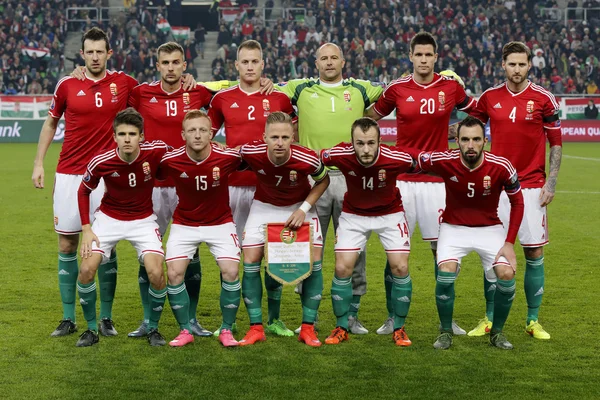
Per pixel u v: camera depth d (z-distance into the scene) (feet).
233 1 115.65
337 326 20.90
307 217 20.97
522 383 17.30
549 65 107.55
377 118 23.34
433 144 22.59
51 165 70.54
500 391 16.80
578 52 107.76
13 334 21.15
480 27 109.29
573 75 106.63
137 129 19.49
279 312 22.29
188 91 22.61
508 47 21.50
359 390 16.83
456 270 20.22
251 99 22.45
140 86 22.61
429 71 22.17
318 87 22.66
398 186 22.65
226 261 20.35
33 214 44.42
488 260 20.40
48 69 106.01
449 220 20.71
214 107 22.76
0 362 18.71
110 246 20.56
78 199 20.51
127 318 23.09
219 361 18.89
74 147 21.81
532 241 21.44
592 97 98.63
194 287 21.77
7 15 108.99
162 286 20.18
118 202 20.45
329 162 20.29
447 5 112.37
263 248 20.81
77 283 21.27
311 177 21.02
